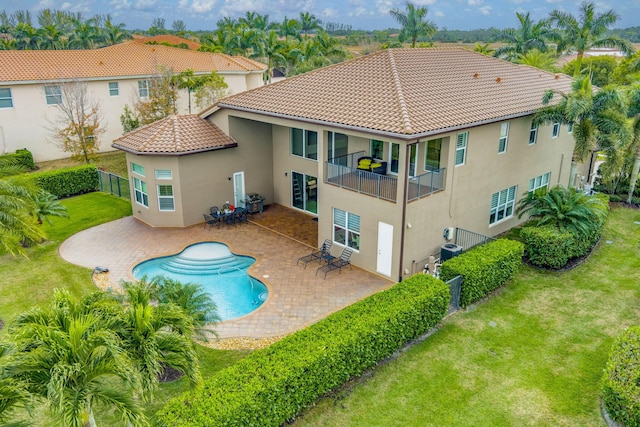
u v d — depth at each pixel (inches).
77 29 3164.4
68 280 706.2
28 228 636.7
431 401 474.6
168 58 1600.6
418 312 545.6
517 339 573.9
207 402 392.2
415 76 821.2
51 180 1050.7
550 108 824.9
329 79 855.1
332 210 767.7
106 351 322.3
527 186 929.5
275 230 891.4
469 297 628.7
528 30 1900.8
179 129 902.4
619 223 936.3
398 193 661.9
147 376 332.2
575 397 480.1
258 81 1866.4
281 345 467.5
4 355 306.0
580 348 557.0
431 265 708.7
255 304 659.4
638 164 1004.6
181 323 386.3
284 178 992.9
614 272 742.5
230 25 3410.4
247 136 944.3
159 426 373.4
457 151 735.1
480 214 828.0
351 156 871.1
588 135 842.8
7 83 1210.0
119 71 1422.2
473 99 794.8
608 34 1660.9
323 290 682.8
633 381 437.1
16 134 1267.2
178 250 810.8
